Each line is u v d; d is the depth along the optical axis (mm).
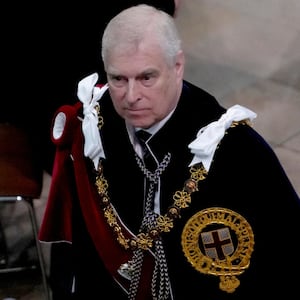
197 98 8180
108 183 8570
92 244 8977
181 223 8180
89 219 8672
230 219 8078
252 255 8188
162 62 7449
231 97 18609
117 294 9008
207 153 7918
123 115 7809
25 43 12055
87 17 11836
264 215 8062
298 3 22016
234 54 20109
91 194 8680
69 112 8844
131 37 7359
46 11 11797
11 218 15555
